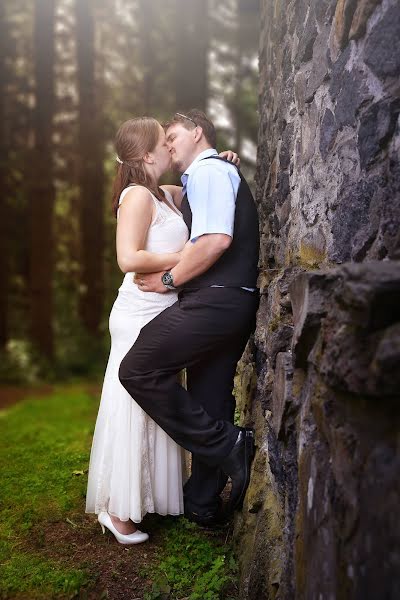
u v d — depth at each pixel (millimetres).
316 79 2303
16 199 14094
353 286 1274
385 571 1111
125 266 2617
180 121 2844
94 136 13992
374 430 1239
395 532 1090
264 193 3512
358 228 1834
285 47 2963
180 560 2635
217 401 2809
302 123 2543
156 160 2805
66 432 5449
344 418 1406
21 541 2879
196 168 2617
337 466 1404
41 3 13031
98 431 2836
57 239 16453
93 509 2879
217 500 2889
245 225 2678
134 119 2799
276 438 2150
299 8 2623
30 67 14242
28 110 13547
